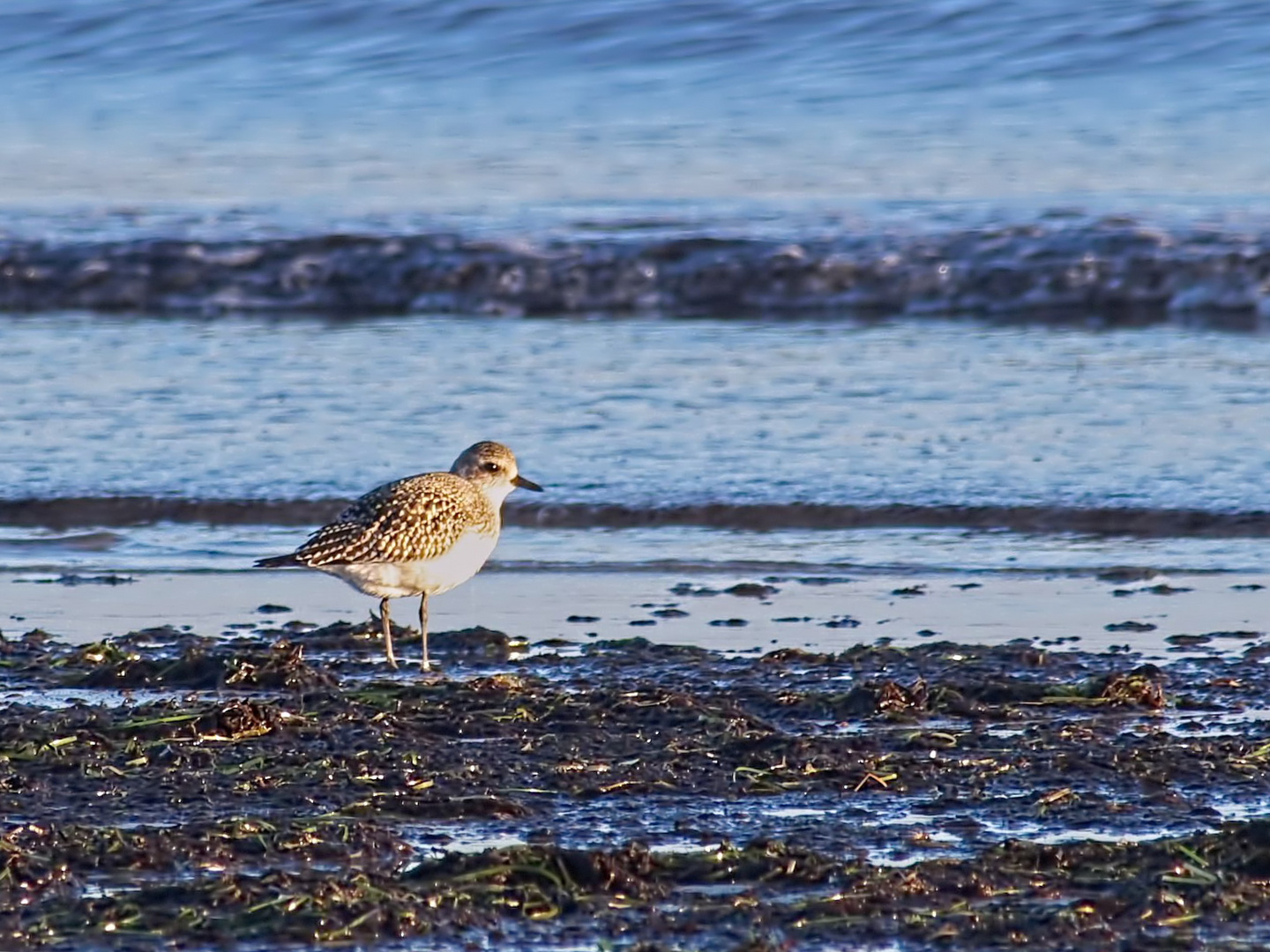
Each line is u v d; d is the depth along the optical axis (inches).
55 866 312.0
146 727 388.2
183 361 780.0
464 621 495.2
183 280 938.1
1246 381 715.4
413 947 286.7
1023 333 816.3
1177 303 873.5
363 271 933.8
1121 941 284.4
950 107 1234.0
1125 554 546.3
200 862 316.5
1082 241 921.5
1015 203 1003.9
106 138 1232.8
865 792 353.7
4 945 285.3
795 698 412.8
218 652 454.0
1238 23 1318.9
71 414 693.3
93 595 522.6
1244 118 1184.8
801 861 312.5
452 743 382.9
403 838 331.3
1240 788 352.8
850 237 943.7
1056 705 410.0
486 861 309.4
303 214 1024.9
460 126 1231.5
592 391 717.3
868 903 297.4
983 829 334.0
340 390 724.0
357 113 1274.6
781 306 893.8
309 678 429.4
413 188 1088.2
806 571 538.0
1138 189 1030.4
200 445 653.3
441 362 771.4
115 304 924.0
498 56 1365.7
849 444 642.8
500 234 970.7
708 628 483.8
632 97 1282.0
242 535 581.6
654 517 585.3
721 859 314.0
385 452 641.6
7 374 756.6
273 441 657.6
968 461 622.2
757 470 618.2
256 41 1408.7
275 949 285.4
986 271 898.7
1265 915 291.9
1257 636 466.9
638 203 1035.9
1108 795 349.7
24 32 1428.4
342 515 464.1
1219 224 940.6
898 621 487.8
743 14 1373.0
